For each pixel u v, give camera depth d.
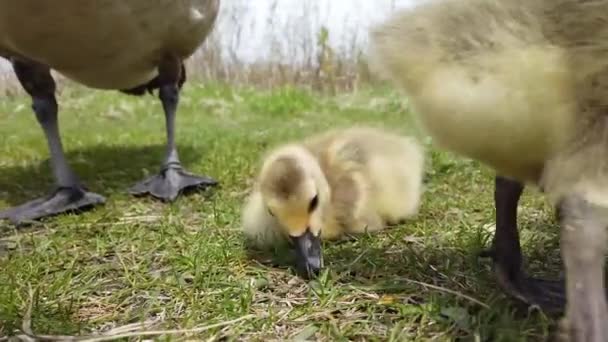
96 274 0.34
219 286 0.32
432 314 0.27
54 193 0.46
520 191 0.29
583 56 0.21
